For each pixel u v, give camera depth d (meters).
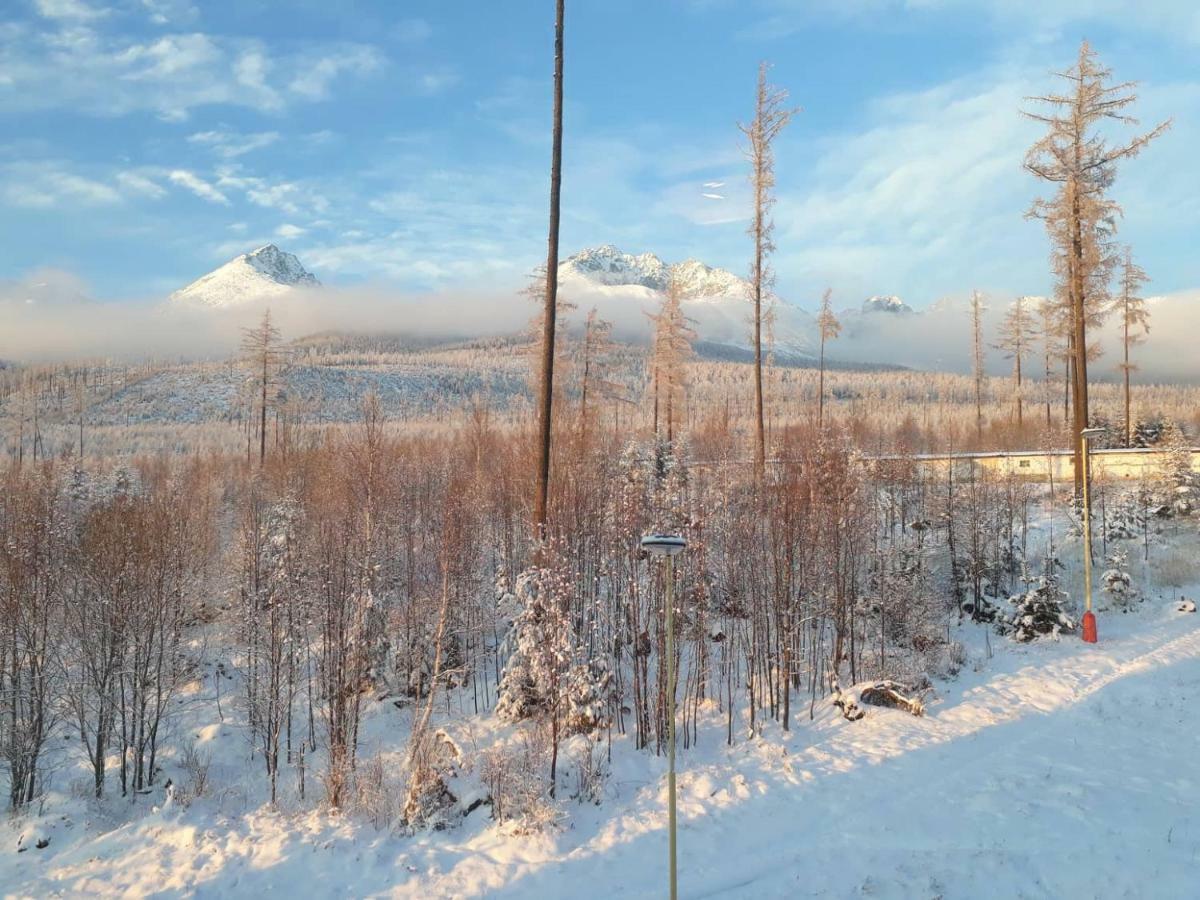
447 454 50.91
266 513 34.91
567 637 20.20
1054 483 36.81
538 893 14.54
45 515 28.72
